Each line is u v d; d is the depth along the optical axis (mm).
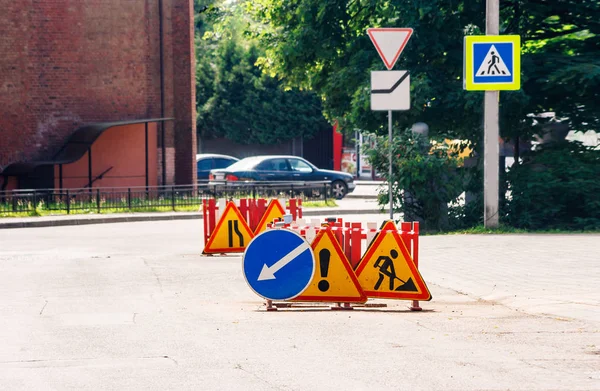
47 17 44938
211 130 77938
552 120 28922
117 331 11766
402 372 9141
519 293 14281
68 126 45375
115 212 38875
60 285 16891
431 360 9727
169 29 47250
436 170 25609
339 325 12164
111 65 46062
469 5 27672
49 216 36844
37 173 43469
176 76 48500
